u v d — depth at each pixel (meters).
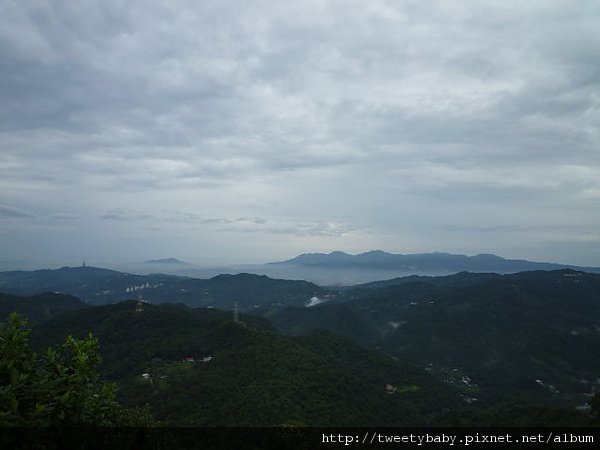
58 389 5.68
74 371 6.08
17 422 4.75
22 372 5.45
